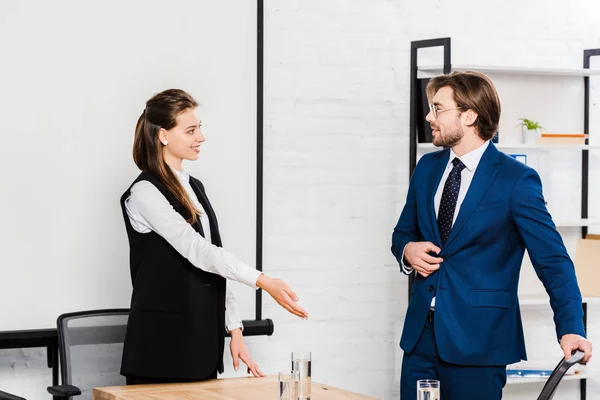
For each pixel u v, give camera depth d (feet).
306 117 12.80
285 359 12.73
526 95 14.03
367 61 13.15
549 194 14.17
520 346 9.36
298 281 12.81
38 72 10.85
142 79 11.43
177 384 8.64
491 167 9.26
